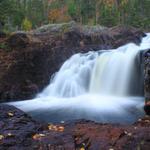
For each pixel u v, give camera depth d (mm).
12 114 8273
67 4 59594
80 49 16984
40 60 14141
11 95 12648
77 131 6535
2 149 5891
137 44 21391
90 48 17641
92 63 15367
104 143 5832
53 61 14727
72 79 14758
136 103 11727
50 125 7223
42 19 53406
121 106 11219
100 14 52594
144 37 23562
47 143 6016
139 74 13352
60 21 54688
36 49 14211
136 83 13438
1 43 14750
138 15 53062
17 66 13359
